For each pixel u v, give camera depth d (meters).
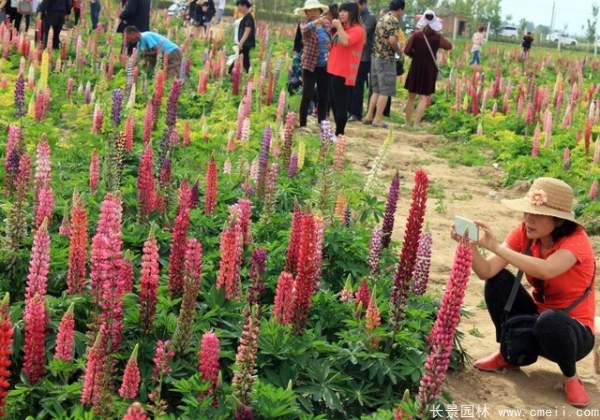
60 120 10.14
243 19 16.25
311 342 4.67
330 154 10.45
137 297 4.74
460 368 5.58
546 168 12.01
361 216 7.08
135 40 14.12
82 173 7.22
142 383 4.22
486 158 13.16
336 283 5.96
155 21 25.86
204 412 3.88
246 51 16.36
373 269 5.90
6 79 11.21
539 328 5.11
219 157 8.89
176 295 4.91
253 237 6.35
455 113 16.06
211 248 5.99
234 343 4.75
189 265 4.39
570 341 5.06
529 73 25.78
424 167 12.16
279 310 4.71
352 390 4.59
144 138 8.60
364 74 14.59
